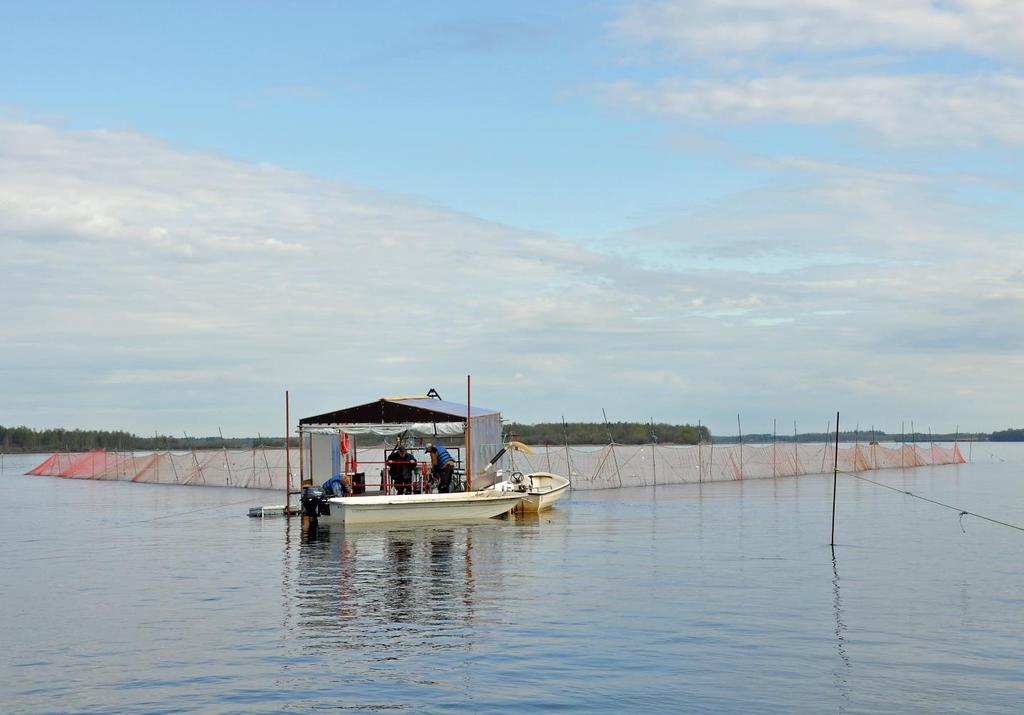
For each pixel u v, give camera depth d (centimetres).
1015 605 2278
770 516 4531
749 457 8306
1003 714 1486
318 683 1658
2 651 1898
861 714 1488
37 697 1597
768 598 2373
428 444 5062
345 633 2022
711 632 2002
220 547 3525
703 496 5912
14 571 2980
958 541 3522
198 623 2144
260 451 8144
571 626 2066
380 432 4569
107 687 1650
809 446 8969
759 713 1495
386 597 2428
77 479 9331
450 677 1688
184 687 1644
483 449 4819
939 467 10344
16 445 18600
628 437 12281
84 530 4228
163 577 2816
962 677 1675
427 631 2030
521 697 1574
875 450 9369
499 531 3934
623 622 2100
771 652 1841
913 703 1538
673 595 2419
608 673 1705
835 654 1825
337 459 4781
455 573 2802
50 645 1948
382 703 1552
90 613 2275
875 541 3525
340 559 3147
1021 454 16338
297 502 5706
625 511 4834
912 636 1962
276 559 3172
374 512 4159
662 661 1780
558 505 5244
